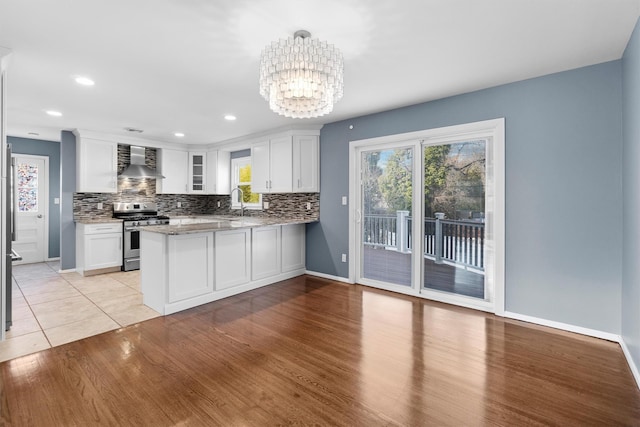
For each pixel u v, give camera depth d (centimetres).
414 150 387
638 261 206
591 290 273
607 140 263
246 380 212
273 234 453
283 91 211
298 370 224
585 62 264
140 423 171
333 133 459
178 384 207
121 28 210
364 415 178
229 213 654
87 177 511
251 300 376
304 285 440
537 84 295
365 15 196
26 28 209
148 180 618
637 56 204
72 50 240
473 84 312
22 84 306
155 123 460
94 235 495
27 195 578
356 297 387
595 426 169
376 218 429
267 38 223
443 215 372
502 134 313
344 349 254
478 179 346
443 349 254
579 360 235
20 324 303
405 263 404
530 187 300
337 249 463
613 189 262
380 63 264
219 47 236
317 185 478
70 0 180
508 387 203
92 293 401
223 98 350
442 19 201
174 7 187
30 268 540
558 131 285
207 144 632
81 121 448
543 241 295
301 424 171
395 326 300
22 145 567
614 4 186
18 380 210
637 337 209
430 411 181
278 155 496
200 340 270
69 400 190
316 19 200
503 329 290
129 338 274
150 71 277
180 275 341
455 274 365
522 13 195
